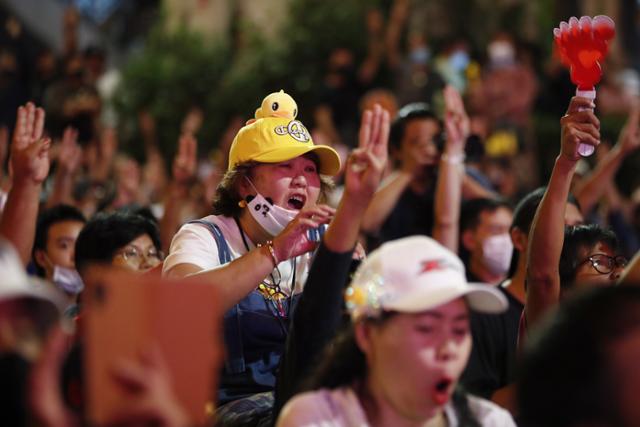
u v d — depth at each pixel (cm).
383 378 519
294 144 792
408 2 2530
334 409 538
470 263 1064
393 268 517
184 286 405
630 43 2744
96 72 2144
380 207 1147
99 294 400
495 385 820
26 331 436
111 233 866
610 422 410
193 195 1447
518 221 866
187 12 2633
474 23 2552
